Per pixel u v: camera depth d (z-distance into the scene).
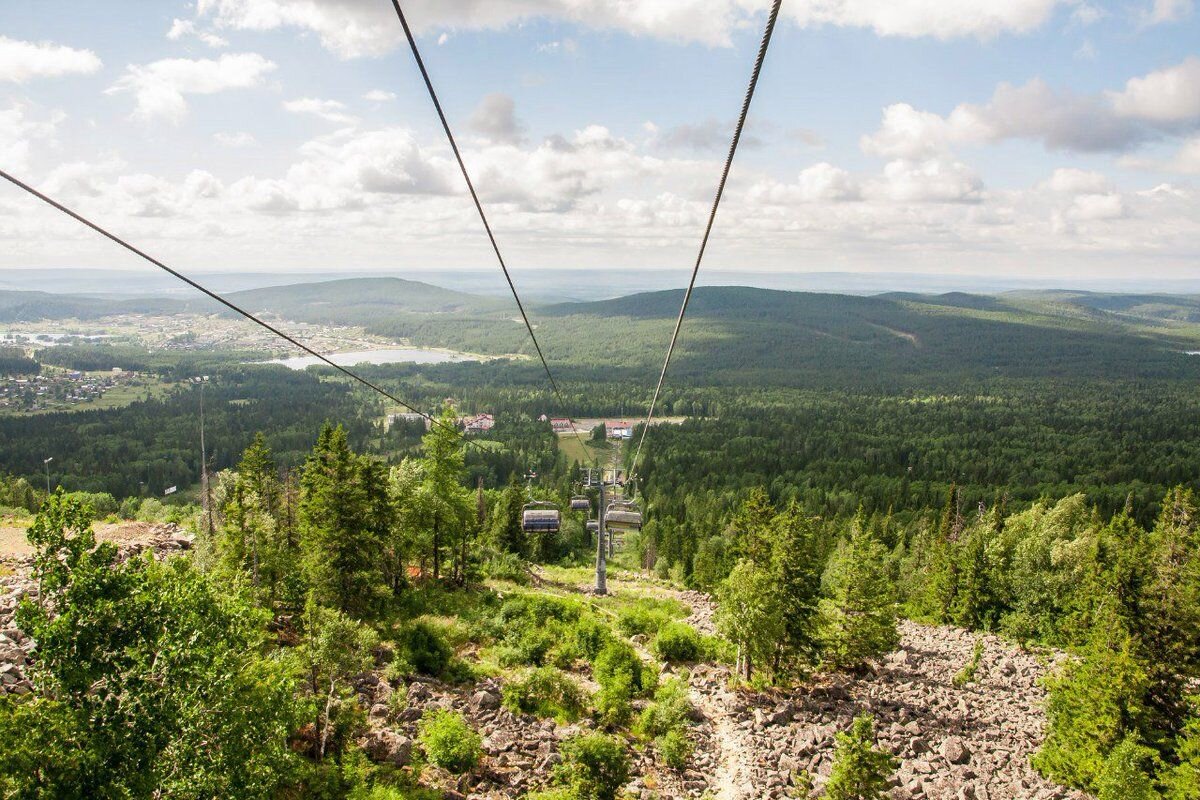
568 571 75.69
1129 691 31.84
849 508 140.50
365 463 43.03
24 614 12.83
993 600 60.19
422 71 7.97
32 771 11.84
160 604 13.84
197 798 13.51
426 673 33.62
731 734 32.38
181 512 76.19
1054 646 54.09
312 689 25.12
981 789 28.95
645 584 70.81
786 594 38.34
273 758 15.35
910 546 111.69
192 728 13.83
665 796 26.25
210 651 14.06
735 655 42.28
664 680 38.06
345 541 37.53
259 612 16.16
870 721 23.47
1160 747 32.50
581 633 40.84
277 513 50.75
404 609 44.72
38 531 13.11
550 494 112.00
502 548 80.12
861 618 41.56
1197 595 34.75
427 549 54.09
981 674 44.19
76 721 12.38
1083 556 59.78
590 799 23.58
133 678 13.32
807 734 32.06
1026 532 87.94
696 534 110.19
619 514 41.41
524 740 28.06
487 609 45.53
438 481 52.25
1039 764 31.30
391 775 23.30
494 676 35.00
